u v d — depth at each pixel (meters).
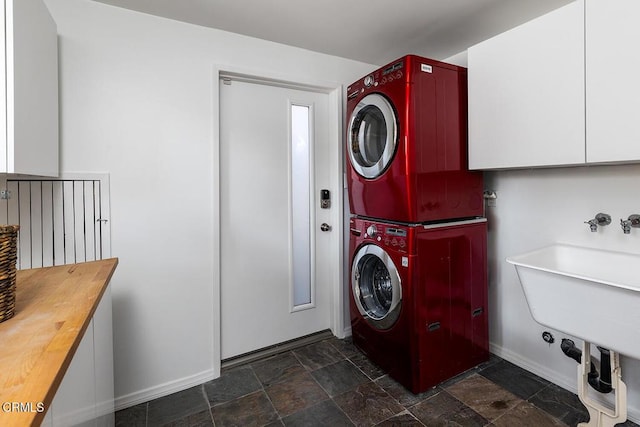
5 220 1.42
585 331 1.22
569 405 1.63
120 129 1.63
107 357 1.22
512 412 1.59
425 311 1.68
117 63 1.61
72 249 1.54
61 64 1.49
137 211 1.68
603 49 1.20
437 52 2.20
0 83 0.95
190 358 1.85
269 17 1.73
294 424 1.54
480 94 1.66
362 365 2.03
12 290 0.79
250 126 2.08
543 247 1.69
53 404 0.64
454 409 1.62
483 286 1.94
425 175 1.65
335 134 2.32
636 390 1.50
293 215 2.28
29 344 0.66
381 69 1.74
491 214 2.10
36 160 1.17
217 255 1.90
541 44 1.40
